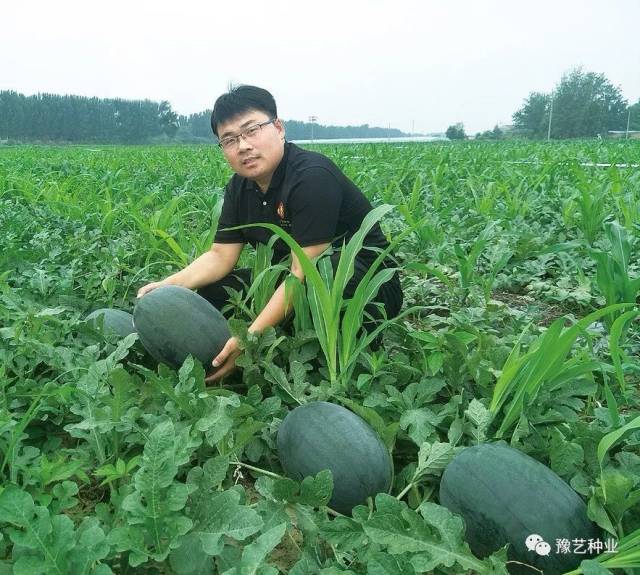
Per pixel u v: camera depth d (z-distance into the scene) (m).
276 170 3.25
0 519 1.54
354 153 17.75
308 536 1.93
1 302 3.39
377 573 1.56
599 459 1.93
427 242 5.66
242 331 2.82
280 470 2.48
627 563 1.71
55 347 3.05
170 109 135.62
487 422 2.27
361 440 2.14
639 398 3.07
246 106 3.08
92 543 1.58
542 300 4.79
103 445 2.32
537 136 106.94
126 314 3.32
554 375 2.34
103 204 6.91
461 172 11.27
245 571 1.52
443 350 2.88
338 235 3.45
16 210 6.97
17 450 2.22
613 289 3.32
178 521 1.69
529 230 5.99
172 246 4.26
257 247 3.41
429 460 2.16
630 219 5.63
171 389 2.34
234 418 2.33
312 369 2.99
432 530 1.86
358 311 2.66
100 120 125.50
